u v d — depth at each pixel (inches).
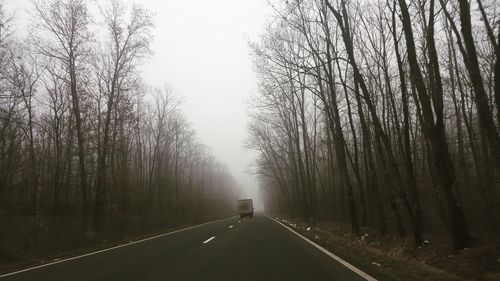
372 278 356.8
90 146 1163.9
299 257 508.4
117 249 687.1
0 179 1099.3
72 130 1223.5
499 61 403.5
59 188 1235.2
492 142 407.5
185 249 641.6
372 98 1078.4
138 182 1512.1
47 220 839.1
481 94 412.2
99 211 1036.5
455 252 461.4
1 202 1007.0
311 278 362.9
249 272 404.5
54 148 1359.5
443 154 479.8
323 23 821.9
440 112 485.1
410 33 505.7
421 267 420.8
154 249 657.6
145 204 1572.3
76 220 909.2
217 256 540.1
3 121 1130.7
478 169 759.7
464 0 419.2
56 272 444.8
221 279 370.6
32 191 1246.3
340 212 1480.1
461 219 470.9
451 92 1021.2
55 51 1056.2
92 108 1145.4
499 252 395.5
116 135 1230.3
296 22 885.8
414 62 499.5
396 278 355.3
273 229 1126.4
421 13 754.8
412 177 597.9
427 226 788.6
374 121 654.5
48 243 735.7
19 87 1098.1
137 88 1264.8
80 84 1083.9
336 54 842.8
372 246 677.3
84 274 421.7
